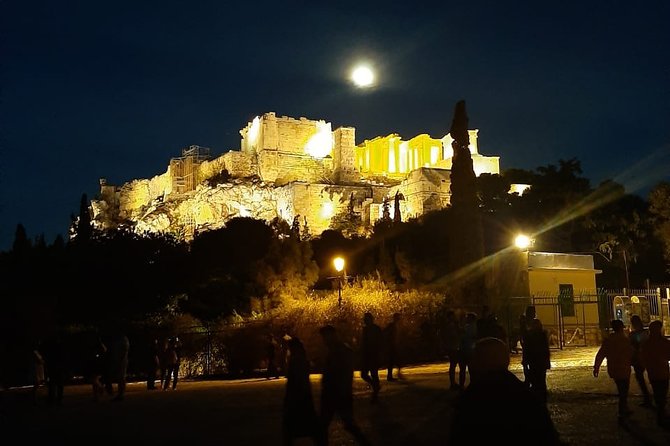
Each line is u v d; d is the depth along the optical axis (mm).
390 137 163500
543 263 41469
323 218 124062
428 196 116938
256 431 14500
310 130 145875
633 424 13367
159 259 53375
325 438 10680
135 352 35031
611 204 74062
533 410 5066
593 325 39406
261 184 132875
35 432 16016
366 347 17672
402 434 12922
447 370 27359
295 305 34125
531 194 81562
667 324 37781
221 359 33531
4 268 49094
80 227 68938
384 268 47594
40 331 39094
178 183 154250
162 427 15766
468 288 39156
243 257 54312
